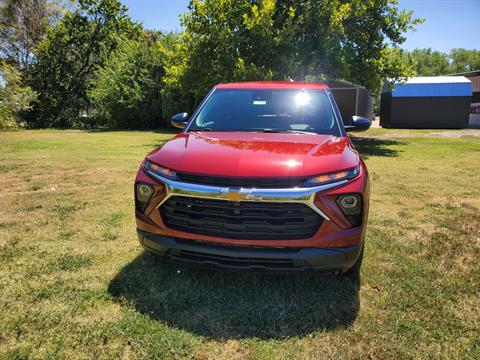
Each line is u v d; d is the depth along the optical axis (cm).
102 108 2641
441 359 221
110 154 1095
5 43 2889
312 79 1370
